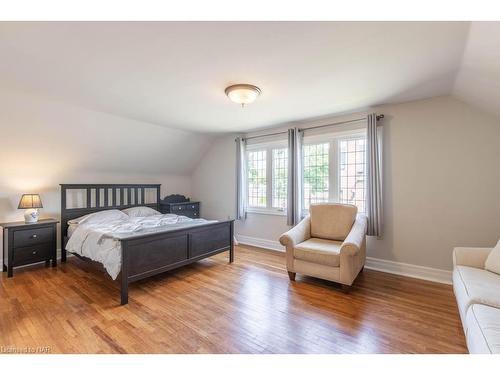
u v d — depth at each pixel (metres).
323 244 2.98
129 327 1.98
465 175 2.77
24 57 1.96
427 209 2.98
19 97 2.80
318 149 3.90
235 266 3.48
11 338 1.83
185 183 5.78
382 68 2.16
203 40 1.72
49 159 3.64
